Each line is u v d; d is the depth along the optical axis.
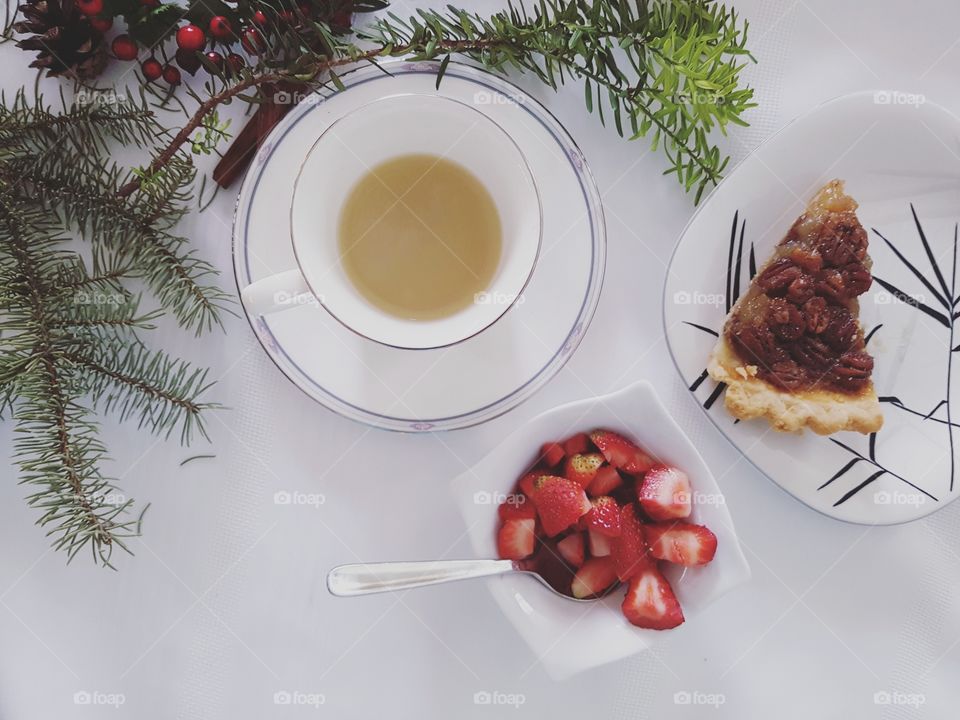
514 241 0.33
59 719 0.38
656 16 0.33
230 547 0.39
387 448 0.39
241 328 0.38
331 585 0.36
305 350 0.36
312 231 0.33
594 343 0.39
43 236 0.37
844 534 0.40
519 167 0.32
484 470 0.34
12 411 0.36
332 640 0.39
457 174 0.34
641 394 0.34
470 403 0.36
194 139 0.37
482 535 0.35
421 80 0.35
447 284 0.35
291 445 0.39
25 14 0.34
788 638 0.39
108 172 0.36
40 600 0.38
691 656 0.39
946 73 0.39
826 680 0.40
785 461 0.38
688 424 0.39
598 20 0.33
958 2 0.39
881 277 0.39
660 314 0.39
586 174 0.36
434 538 0.39
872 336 0.39
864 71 0.39
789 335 0.37
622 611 0.35
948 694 0.39
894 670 0.40
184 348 0.38
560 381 0.39
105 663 0.39
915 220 0.38
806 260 0.37
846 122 0.37
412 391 0.36
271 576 0.39
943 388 0.39
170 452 0.38
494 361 0.37
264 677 0.39
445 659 0.39
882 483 0.38
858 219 0.38
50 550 0.38
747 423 0.38
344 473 0.39
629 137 0.38
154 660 0.39
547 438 0.35
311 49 0.34
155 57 0.37
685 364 0.38
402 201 0.34
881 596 0.40
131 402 0.38
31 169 0.34
